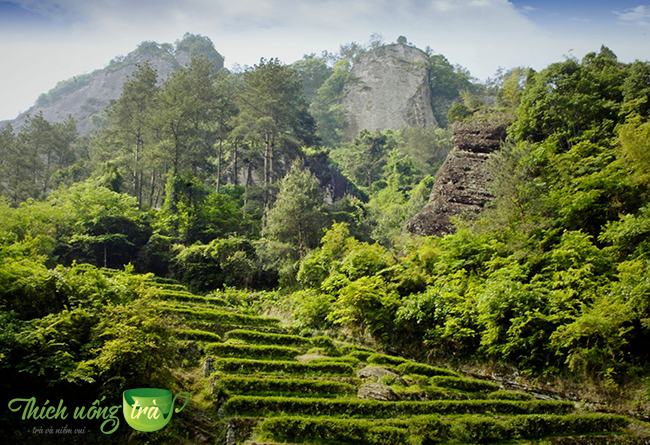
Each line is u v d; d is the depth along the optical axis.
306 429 11.69
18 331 12.48
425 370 17.27
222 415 12.49
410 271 22.61
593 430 13.45
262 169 54.38
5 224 29.41
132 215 36.19
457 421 12.82
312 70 128.12
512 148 27.05
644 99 26.81
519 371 16.97
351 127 111.81
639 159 20.31
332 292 24.34
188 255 31.64
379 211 53.31
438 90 123.06
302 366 15.98
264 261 31.80
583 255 17.75
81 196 36.00
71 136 66.31
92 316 13.80
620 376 14.63
